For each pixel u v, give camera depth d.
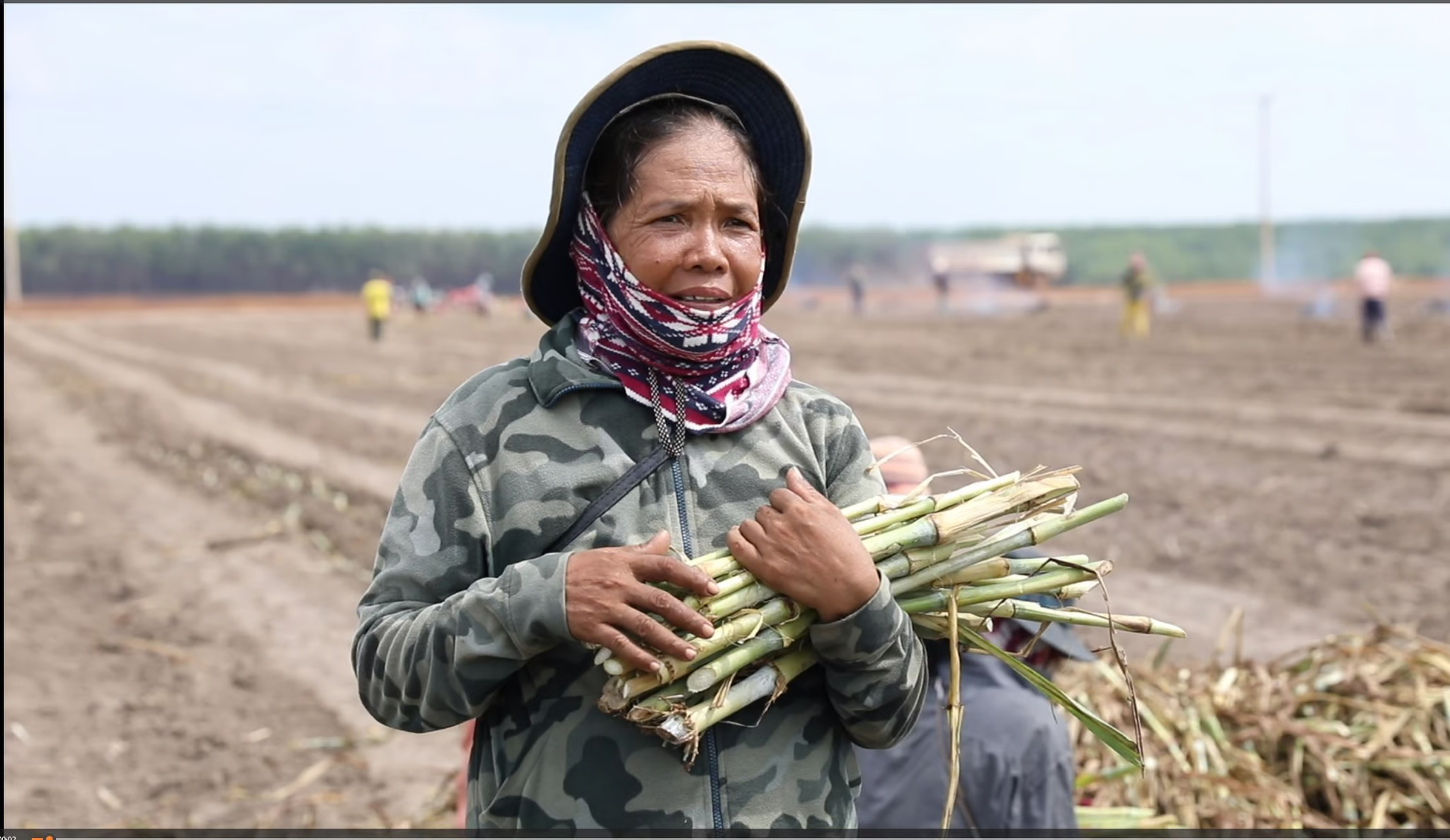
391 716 1.97
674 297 1.98
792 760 1.99
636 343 2.02
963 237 84.38
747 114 2.17
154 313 61.53
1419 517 9.02
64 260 84.50
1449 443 11.59
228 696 6.95
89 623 8.25
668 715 1.83
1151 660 5.64
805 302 51.56
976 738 3.25
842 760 2.08
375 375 23.92
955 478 11.03
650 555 1.83
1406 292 43.88
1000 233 83.56
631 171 1.99
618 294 2.00
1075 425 13.84
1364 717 4.55
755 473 2.04
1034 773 3.28
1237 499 9.91
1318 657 4.92
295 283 89.00
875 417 15.21
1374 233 72.69
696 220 1.98
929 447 12.98
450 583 1.96
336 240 89.81
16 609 8.45
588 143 2.04
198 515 11.52
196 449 15.23
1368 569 7.93
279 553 9.98
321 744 6.25
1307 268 68.88
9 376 26.20
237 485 12.81
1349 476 10.51
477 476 1.98
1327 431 12.62
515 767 1.96
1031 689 3.39
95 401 20.89
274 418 17.91
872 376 19.94
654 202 1.97
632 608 1.80
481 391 2.05
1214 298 45.75
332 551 10.04
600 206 2.05
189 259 86.81
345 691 6.99
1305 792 4.41
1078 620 2.11
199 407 19.53
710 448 2.04
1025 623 3.40
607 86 2.00
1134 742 2.08
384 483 12.50
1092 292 60.75
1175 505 9.82
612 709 1.84
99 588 9.09
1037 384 17.95
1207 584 7.90
